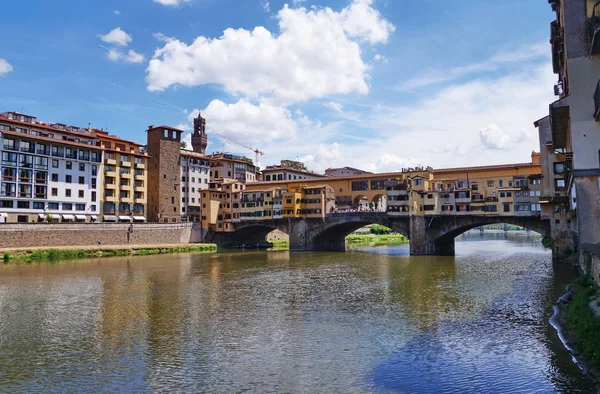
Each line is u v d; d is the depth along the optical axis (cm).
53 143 9025
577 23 3344
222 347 2547
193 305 3719
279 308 3584
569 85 3350
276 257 8244
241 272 5916
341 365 2230
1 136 8156
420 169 10138
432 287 4541
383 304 3697
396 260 7550
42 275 5503
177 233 10606
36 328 2989
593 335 2177
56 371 2186
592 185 3244
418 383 1989
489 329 2822
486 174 9581
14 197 8325
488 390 1894
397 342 2598
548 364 2136
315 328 2944
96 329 2958
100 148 9912
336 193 11594
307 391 1923
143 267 6456
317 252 9569
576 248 5372
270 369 2186
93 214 9819
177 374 2134
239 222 11300
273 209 10744
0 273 5641
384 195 10925
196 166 13050
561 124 3903
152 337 2762
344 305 3681
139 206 11044
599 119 3191
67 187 9288
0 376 2123
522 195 7888
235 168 14488
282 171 13925
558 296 3847
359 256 8431
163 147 11700
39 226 7800
